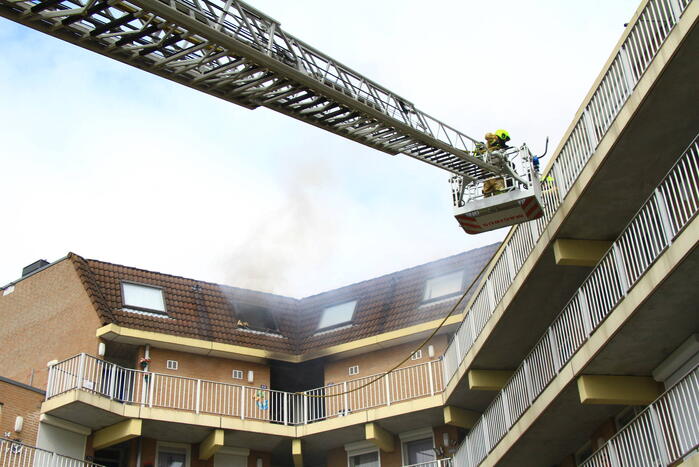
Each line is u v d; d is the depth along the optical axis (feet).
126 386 80.12
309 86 48.70
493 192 58.80
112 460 79.05
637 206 53.83
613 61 49.88
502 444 64.18
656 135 48.55
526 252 61.62
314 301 100.12
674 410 46.09
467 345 71.67
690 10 41.75
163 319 86.33
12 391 71.92
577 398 56.49
